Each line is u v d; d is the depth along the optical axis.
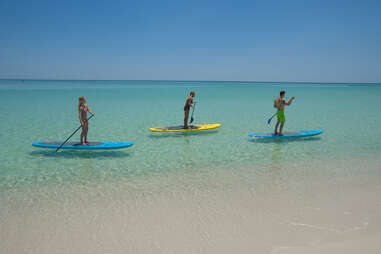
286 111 23.05
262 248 3.89
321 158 8.80
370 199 5.54
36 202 5.48
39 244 4.03
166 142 11.35
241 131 13.88
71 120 17.09
